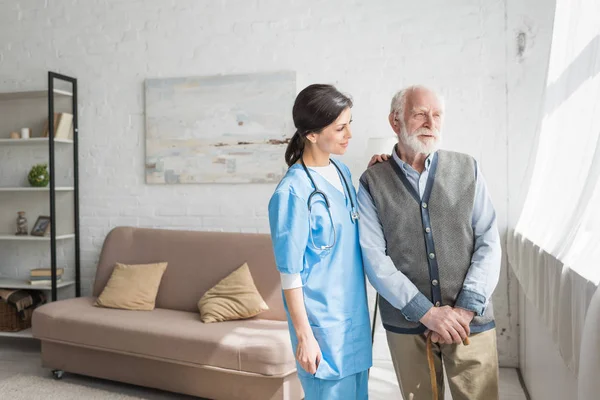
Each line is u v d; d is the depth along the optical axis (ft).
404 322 5.77
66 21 13.88
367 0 11.80
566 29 7.48
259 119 12.43
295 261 5.20
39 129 14.16
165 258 12.19
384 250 5.83
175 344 9.54
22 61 14.23
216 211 12.88
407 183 5.88
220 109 12.70
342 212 5.61
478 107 11.22
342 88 11.96
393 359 6.03
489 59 11.14
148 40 13.29
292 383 9.13
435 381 5.50
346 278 5.53
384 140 10.65
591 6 5.84
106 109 13.62
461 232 5.69
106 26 13.58
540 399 8.23
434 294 5.64
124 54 13.47
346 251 5.58
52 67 14.01
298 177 5.45
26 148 14.32
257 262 11.30
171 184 13.19
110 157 13.62
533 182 8.74
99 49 13.65
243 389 9.16
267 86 12.35
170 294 11.82
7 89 14.34
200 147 12.85
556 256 5.86
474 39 11.21
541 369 8.09
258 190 12.59
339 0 11.96
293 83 12.19
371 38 11.80
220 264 11.57
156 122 13.15
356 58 11.89
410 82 11.58
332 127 5.39
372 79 11.80
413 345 5.76
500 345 11.17
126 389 10.47
